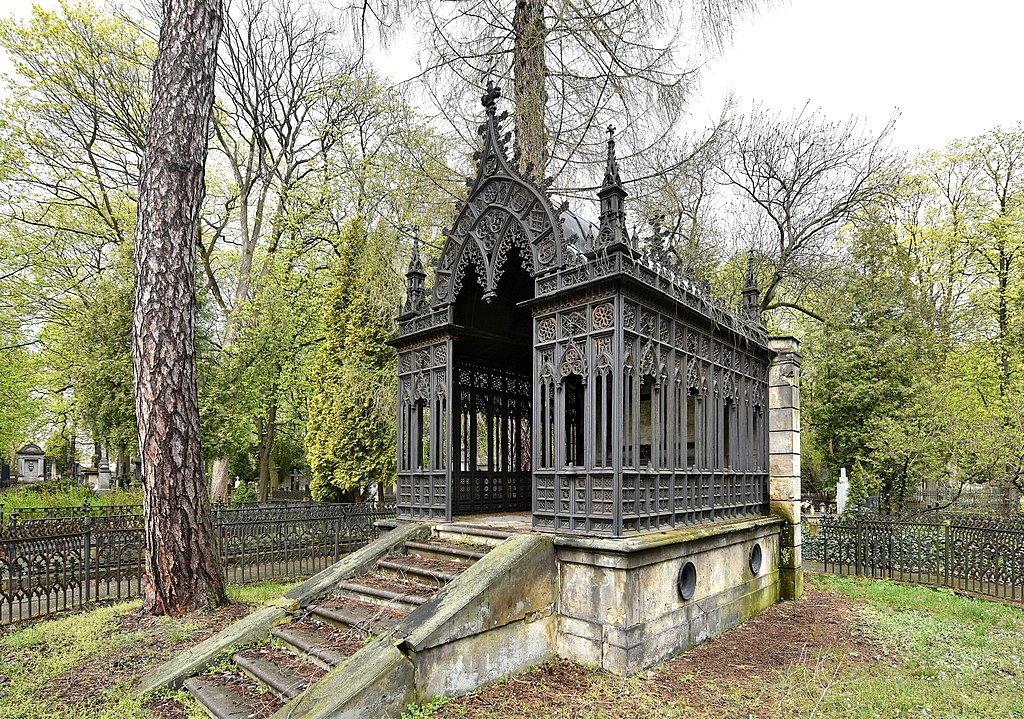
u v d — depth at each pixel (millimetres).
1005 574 9047
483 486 8930
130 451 15273
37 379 26219
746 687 5293
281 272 19297
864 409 16531
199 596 7652
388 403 14195
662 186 11305
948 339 19750
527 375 9977
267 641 5809
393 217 14305
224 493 20312
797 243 18750
